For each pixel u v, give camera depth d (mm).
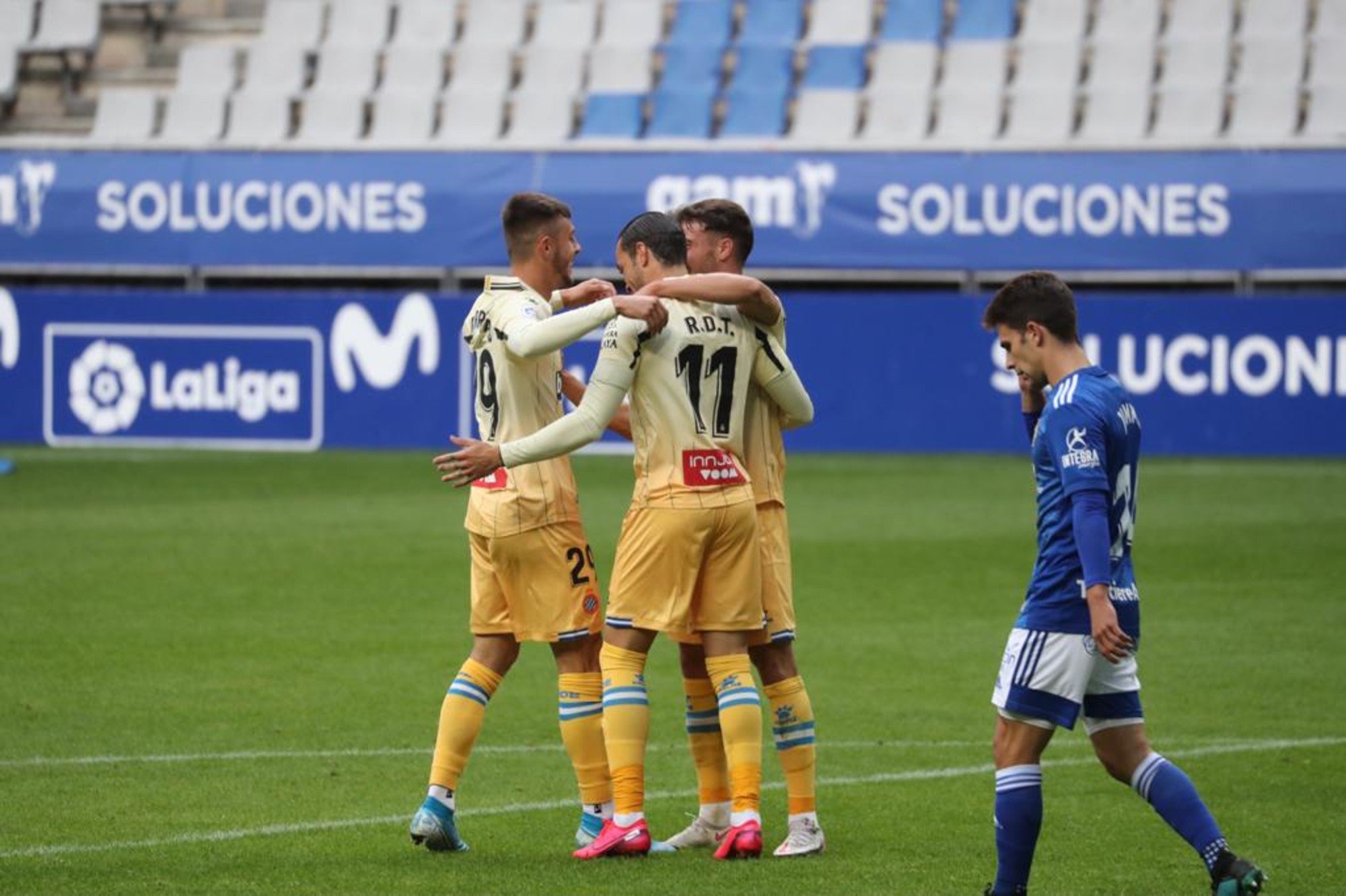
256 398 75500
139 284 82562
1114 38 83562
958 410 72125
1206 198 71250
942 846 22328
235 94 86562
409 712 30719
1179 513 55844
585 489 63594
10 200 79438
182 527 53875
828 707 31406
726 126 82375
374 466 69750
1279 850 22062
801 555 48844
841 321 72812
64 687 32469
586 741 22375
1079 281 75000
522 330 21438
